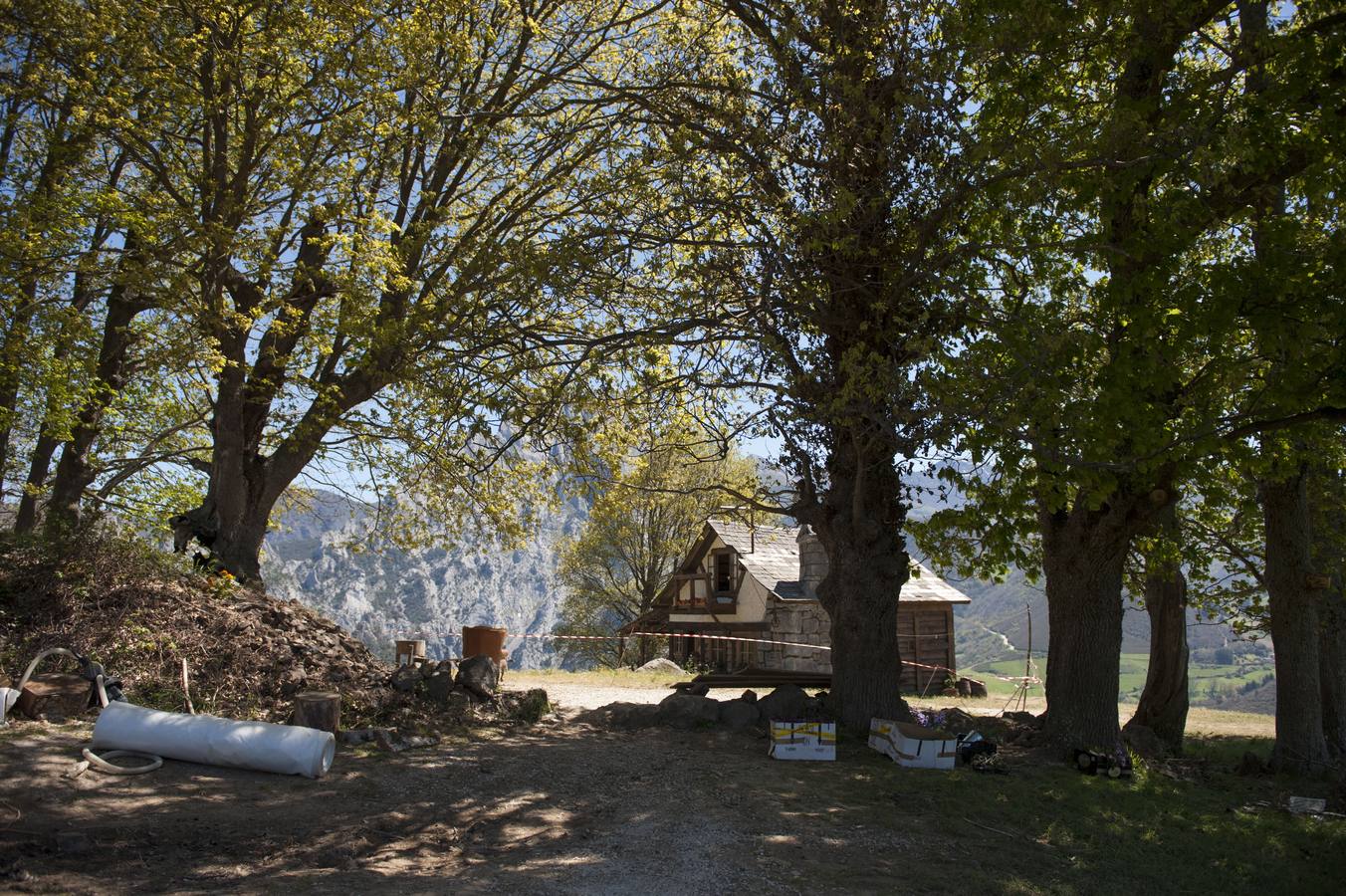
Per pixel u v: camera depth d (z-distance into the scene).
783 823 7.57
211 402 18.20
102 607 10.42
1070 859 7.26
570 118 16.53
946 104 11.04
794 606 30.30
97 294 16.92
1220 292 9.95
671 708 11.80
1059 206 11.14
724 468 35.25
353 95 13.90
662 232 12.12
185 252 13.83
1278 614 13.09
